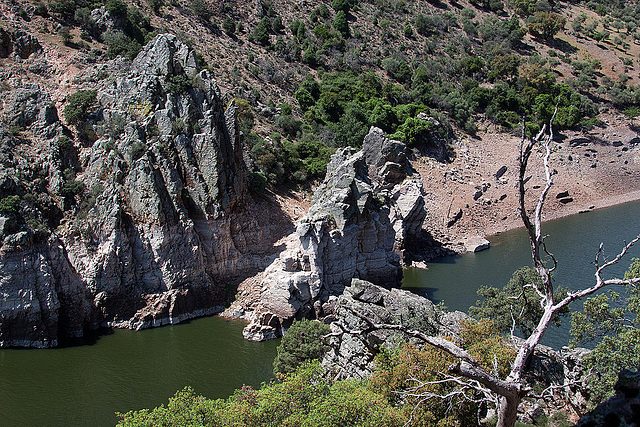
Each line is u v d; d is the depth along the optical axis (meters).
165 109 83.75
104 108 86.38
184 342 72.69
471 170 143.75
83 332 74.81
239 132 89.06
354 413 34.97
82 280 76.00
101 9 114.00
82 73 93.75
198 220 84.44
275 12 183.50
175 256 80.50
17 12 104.69
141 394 60.12
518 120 166.25
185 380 62.97
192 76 87.75
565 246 108.38
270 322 75.56
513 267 100.88
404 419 34.66
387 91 159.62
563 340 65.19
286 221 98.00
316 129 137.75
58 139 82.56
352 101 144.75
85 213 78.38
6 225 71.19
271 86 148.12
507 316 57.25
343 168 83.62
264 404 37.84
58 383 62.28
